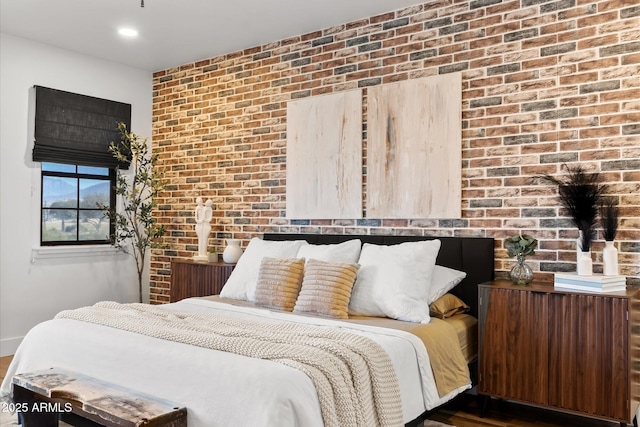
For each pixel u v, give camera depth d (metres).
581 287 2.82
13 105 4.55
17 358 2.88
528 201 3.37
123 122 5.38
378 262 3.29
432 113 3.73
